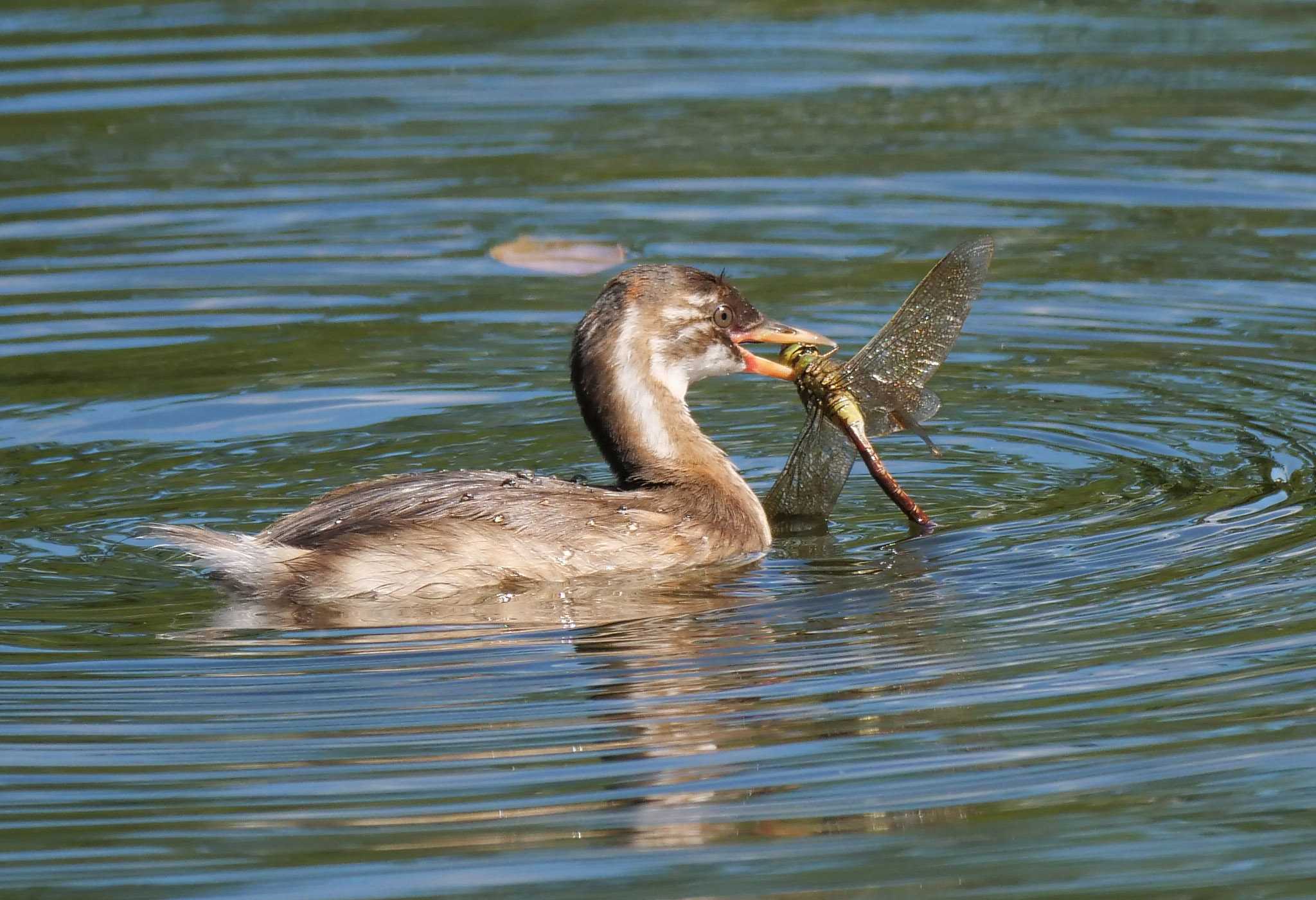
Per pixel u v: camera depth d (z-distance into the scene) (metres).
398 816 9.05
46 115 23.45
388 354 17.03
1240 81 24.17
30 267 19.06
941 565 12.38
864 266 18.75
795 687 10.45
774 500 13.85
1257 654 10.59
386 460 14.62
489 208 20.69
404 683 10.61
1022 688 10.31
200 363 16.80
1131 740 9.66
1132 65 25.08
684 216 20.30
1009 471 14.22
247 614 11.72
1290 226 19.52
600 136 22.92
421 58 25.92
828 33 27.16
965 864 8.56
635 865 8.55
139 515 13.46
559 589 12.34
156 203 20.86
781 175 21.47
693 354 13.93
